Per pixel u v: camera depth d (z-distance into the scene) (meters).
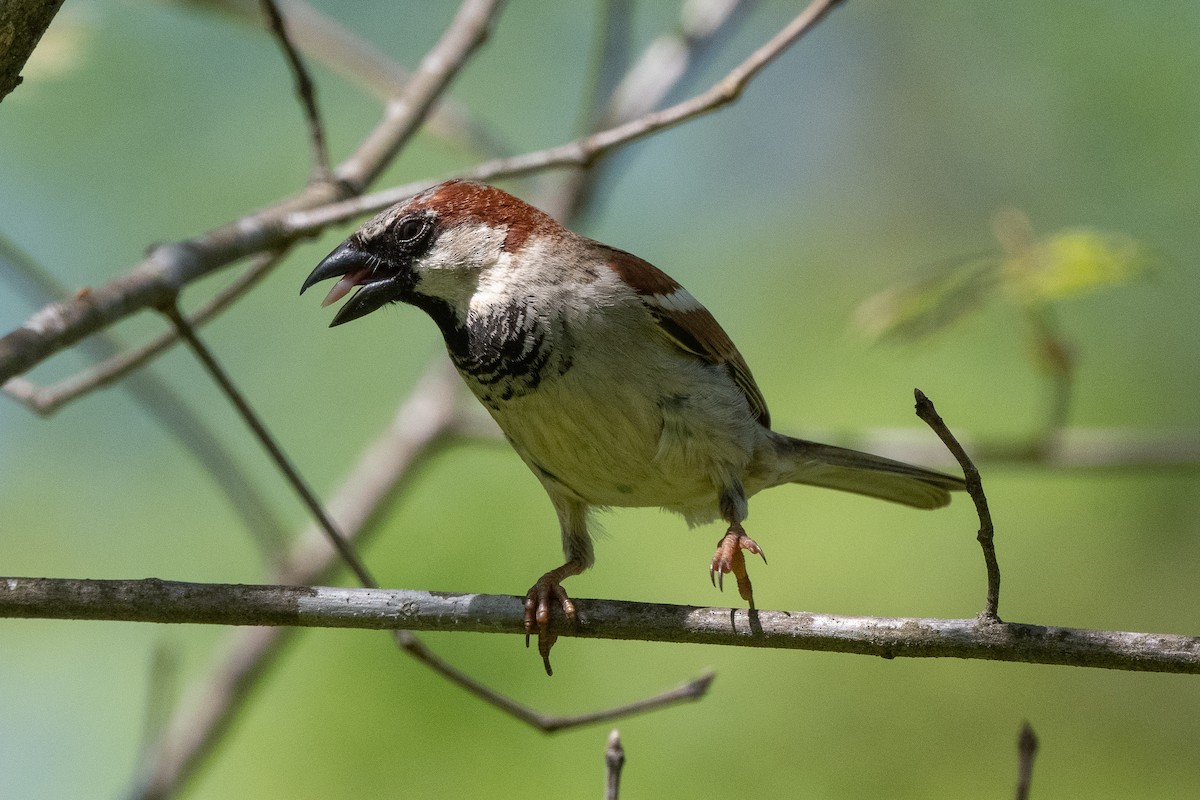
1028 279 8.79
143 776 8.83
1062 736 12.11
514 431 7.41
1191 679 12.30
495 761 10.92
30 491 13.73
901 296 9.08
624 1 11.84
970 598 12.35
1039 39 15.26
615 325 7.08
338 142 14.52
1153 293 13.63
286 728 11.03
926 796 11.80
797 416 13.54
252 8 10.70
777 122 16.27
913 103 15.87
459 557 12.01
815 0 7.82
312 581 10.77
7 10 5.67
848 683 11.95
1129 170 14.38
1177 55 14.29
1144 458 10.24
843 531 12.54
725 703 11.76
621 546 12.34
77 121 13.90
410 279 7.37
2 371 6.32
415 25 15.21
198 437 9.73
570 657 11.45
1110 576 12.52
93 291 6.86
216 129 14.45
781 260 15.47
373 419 13.81
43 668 12.24
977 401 12.88
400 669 11.22
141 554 13.40
